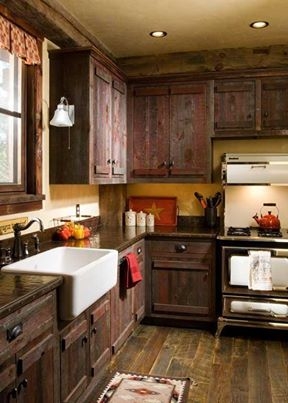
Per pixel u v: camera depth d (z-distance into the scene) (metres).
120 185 4.17
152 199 4.22
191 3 2.87
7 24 2.38
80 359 2.23
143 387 2.62
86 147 3.00
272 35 3.53
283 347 3.28
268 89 3.61
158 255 3.66
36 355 1.72
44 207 3.04
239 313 3.39
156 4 2.88
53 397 1.90
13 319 1.54
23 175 2.74
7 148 2.62
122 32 3.43
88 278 2.08
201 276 3.57
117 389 2.59
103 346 2.61
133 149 3.90
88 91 2.98
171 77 3.77
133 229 3.86
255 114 3.64
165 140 3.83
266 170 3.54
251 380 2.72
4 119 2.58
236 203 4.00
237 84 3.67
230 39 3.63
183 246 3.59
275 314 3.31
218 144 4.04
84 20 3.15
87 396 2.34
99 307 2.52
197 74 3.71
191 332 3.59
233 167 3.59
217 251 3.55
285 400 2.47
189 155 3.79
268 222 3.70
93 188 3.92
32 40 2.65
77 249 2.70
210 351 3.19
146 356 3.08
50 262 2.61
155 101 3.84
